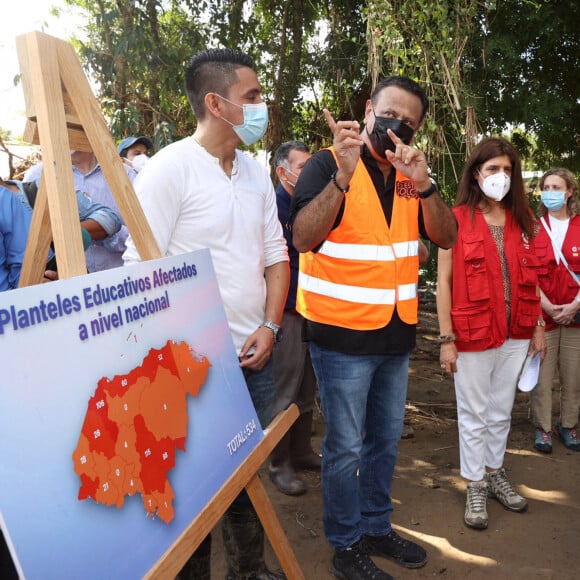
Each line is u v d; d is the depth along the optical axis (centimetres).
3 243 181
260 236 222
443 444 392
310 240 221
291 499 325
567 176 367
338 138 203
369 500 270
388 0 425
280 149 334
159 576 133
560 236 371
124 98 576
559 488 335
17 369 111
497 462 317
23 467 108
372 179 234
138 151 398
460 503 321
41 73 137
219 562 274
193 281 171
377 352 234
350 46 655
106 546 122
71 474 118
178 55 580
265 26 695
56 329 121
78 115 150
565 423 387
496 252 288
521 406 449
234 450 173
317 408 441
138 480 135
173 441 149
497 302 288
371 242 229
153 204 188
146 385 143
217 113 200
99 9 572
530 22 534
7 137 620
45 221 157
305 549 280
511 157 288
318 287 236
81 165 312
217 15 624
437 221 235
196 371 164
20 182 218
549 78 592
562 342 377
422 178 221
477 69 551
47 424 115
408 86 224
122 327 139
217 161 207
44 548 109
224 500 162
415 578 260
